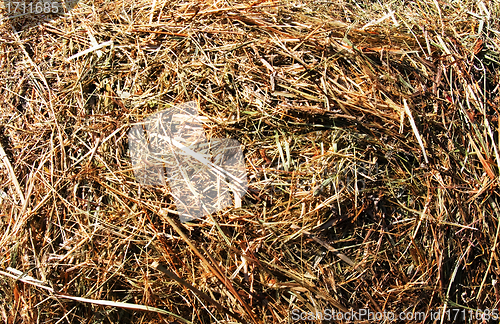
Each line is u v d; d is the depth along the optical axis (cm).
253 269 100
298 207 101
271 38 108
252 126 104
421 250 103
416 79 109
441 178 104
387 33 112
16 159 107
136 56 109
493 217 106
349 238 102
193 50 108
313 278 100
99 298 101
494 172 106
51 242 103
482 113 109
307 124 103
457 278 104
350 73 107
